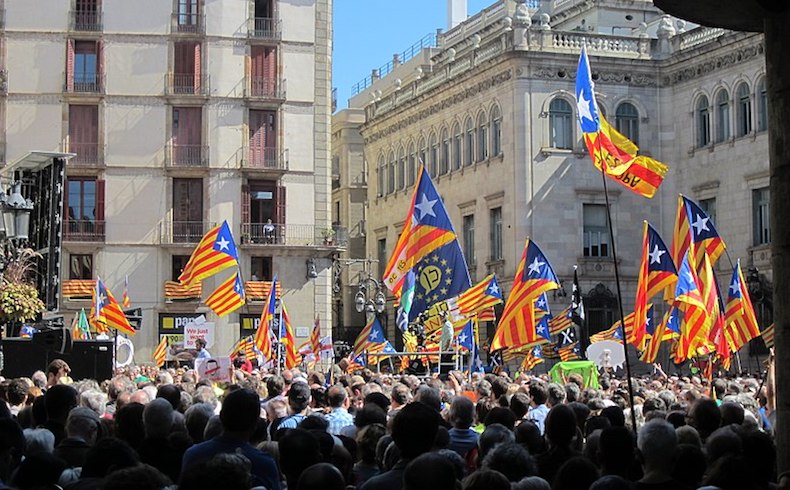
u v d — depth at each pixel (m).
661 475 9.41
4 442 9.63
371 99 89.56
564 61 65.50
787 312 10.16
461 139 71.56
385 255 82.38
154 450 10.84
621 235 65.88
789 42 10.28
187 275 35.59
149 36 59.12
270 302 35.16
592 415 14.13
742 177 60.88
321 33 61.06
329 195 60.91
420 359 42.12
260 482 9.67
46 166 28.66
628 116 65.94
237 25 59.84
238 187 59.47
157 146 58.91
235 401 9.81
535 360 35.50
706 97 63.84
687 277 26.02
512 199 65.19
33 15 58.28
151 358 57.91
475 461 11.61
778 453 10.20
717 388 20.70
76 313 57.34
